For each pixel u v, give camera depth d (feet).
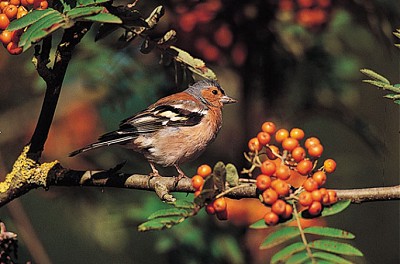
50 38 25.07
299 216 21.07
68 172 26.73
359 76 43.73
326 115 43.57
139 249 43.60
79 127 42.37
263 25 40.32
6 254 23.93
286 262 19.31
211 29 39.65
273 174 21.31
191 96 36.78
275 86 42.06
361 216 48.80
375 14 39.86
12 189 26.78
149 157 35.29
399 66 48.93
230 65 41.19
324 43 42.24
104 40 41.09
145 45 29.19
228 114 44.45
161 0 38.58
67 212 44.60
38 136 26.71
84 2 22.26
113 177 26.53
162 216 21.18
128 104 42.32
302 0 40.27
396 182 49.29
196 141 35.45
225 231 39.34
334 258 19.33
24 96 44.65
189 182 25.85
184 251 38.65
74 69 40.96
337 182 48.80
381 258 48.55
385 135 44.65
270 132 22.50
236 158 42.63
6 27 23.39
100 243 43.45
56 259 46.06
